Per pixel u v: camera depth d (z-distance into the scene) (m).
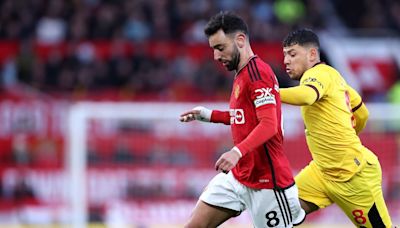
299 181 24.94
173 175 39.34
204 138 39.44
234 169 22.17
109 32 55.44
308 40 23.50
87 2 56.94
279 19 59.44
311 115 23.78
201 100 51.75
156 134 39.50
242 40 21.31
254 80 20.94
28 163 41.41
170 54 54.94
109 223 38.78
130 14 56.56
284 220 22.14
